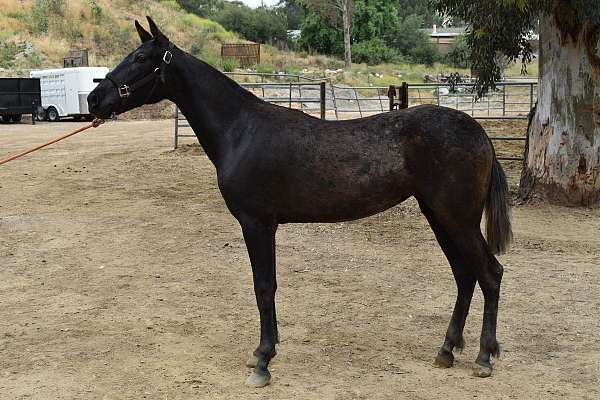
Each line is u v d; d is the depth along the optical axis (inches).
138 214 434.9
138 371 198.2
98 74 1232.8
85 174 600.4
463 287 198.4
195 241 364.8
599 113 411.5
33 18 1738.4
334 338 224.1
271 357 190.2
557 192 423.8
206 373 196.5
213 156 196.5
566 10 397.7
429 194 184.4
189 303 264.2
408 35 2504.9
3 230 392.2
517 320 238.4
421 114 185.8
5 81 1146.0
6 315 251.1
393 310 252.8
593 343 215.6
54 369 199.9
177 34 1984.5
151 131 1019.3
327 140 185.2
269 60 2006.6
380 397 178.5
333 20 2337.6
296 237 370.9
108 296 274.1
